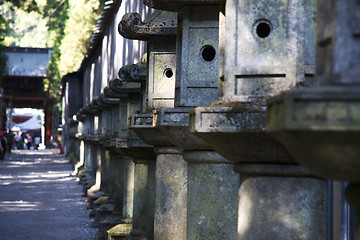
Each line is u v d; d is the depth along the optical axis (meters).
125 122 12.06
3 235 11.98
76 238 11.91
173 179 7.79
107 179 16.19
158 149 7.88
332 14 2.63
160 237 7.85
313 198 4.09
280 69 4.40
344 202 6.15
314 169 2.91
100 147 17.47
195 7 6.52
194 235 6.04
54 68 56.75
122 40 18.28
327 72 2.67
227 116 4.18
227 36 4.54
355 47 2.57
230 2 4.55
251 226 4.21
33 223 13.74
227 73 4.52
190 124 4.50
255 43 4.48
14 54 84.00
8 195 19.83
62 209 16.42
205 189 5.98
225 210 5.94
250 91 4.48
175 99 6.72
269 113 3.09
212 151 5.98
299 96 2.65
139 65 9.45
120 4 18.94
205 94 6.50
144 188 9.77
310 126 2.65
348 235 6.05
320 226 4.14
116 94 11.86
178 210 7.79
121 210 12.90
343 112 2.61
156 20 7.96
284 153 4.02
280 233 4.09
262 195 4.16
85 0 36.03
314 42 4.43
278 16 4.44
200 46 6.53
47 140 88.25
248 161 4.25
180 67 6.68
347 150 2.68
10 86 85.50
